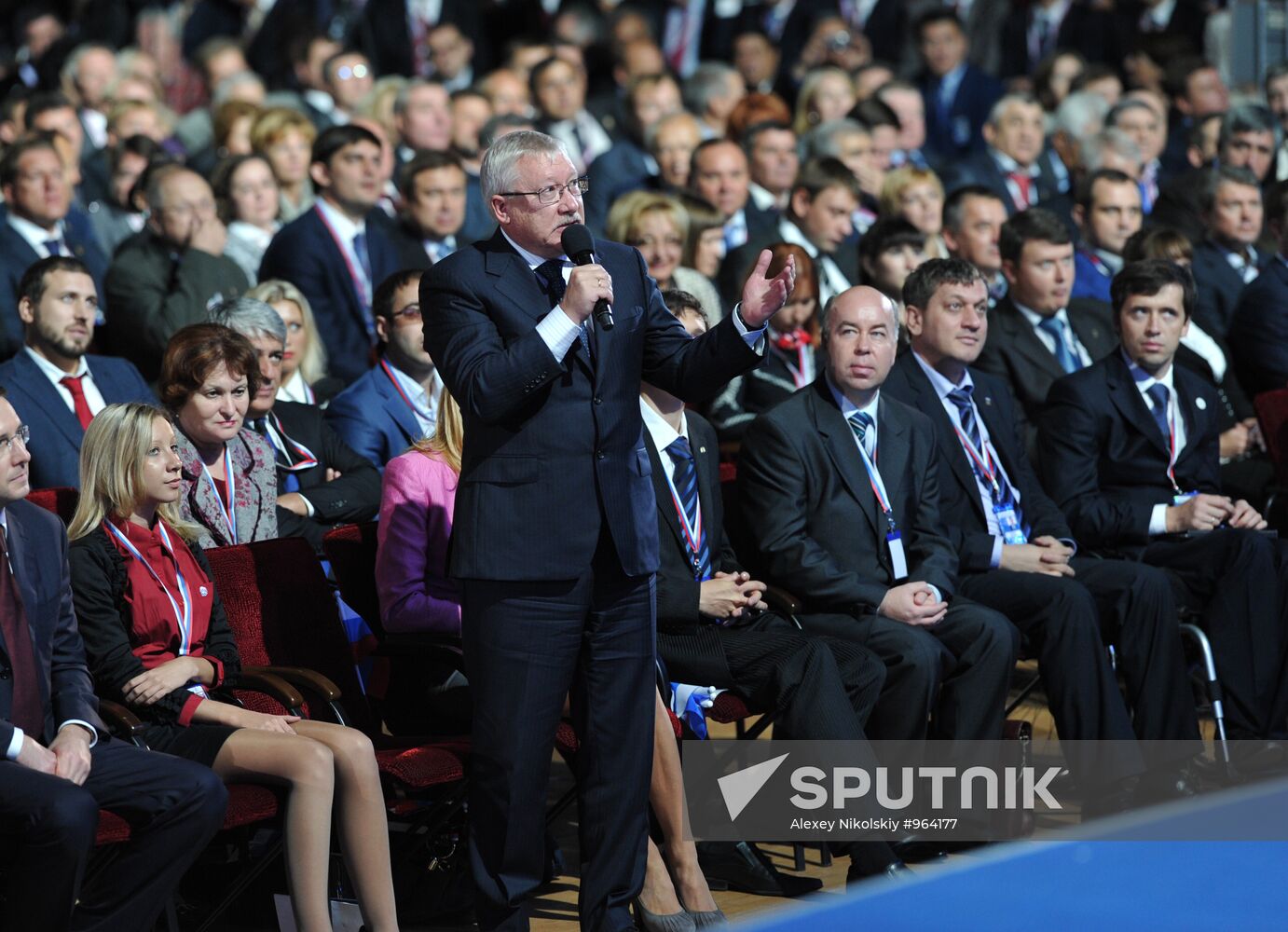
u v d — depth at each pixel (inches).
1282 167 1321.4
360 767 533.3
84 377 751.7
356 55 1397.6
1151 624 717.3
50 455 726.5
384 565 617.0
